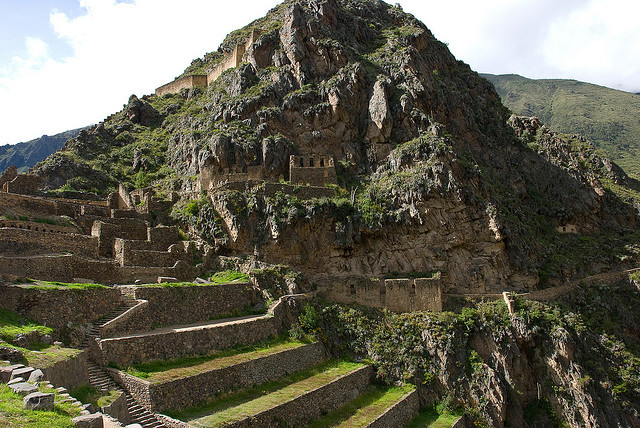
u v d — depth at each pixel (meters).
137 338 35.69
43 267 40.66
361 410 43.31
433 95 79.12
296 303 52.94
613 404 55.28
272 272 55.12
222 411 33.44
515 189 83.12
